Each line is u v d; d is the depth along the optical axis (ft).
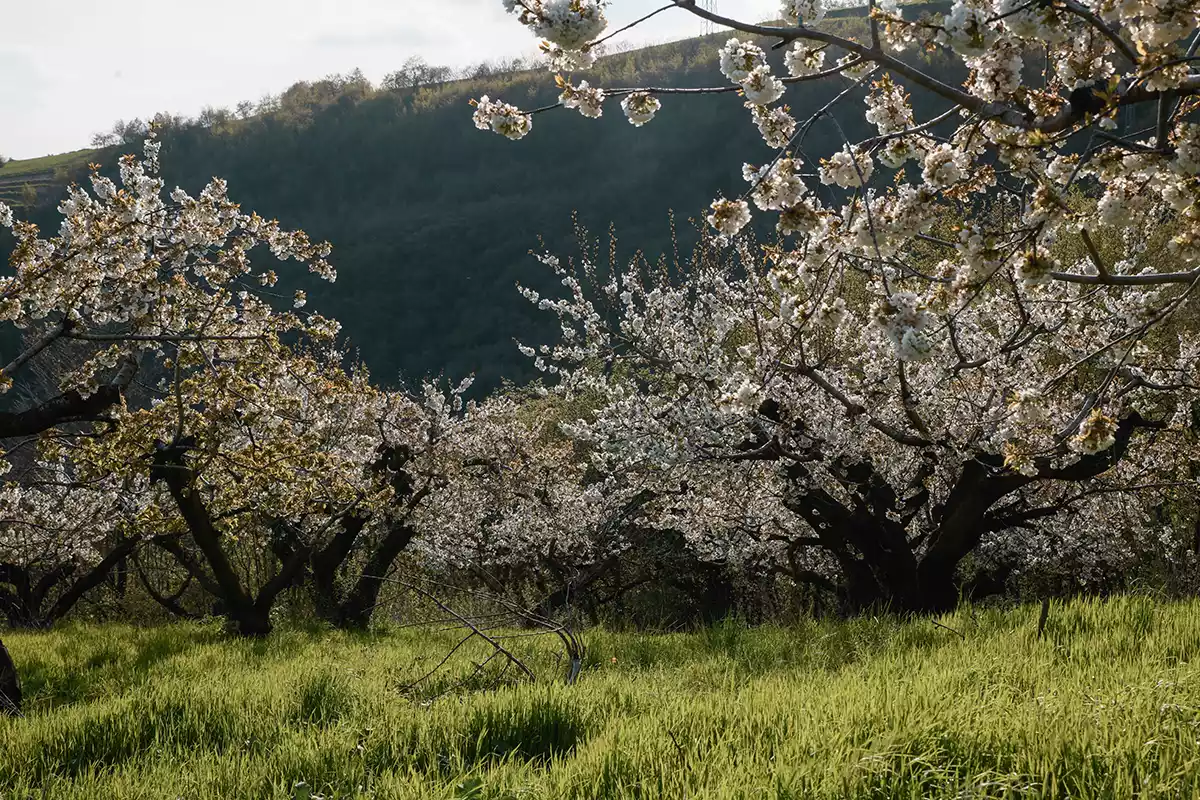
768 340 45.03
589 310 51.24
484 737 18.53
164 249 39.99
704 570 75.20
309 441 48.14
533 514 72.84
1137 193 18.16
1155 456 50.44
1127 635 23.54
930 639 29.40
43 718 24.17
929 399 43.55
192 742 21.88
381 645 46.68
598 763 15.28
